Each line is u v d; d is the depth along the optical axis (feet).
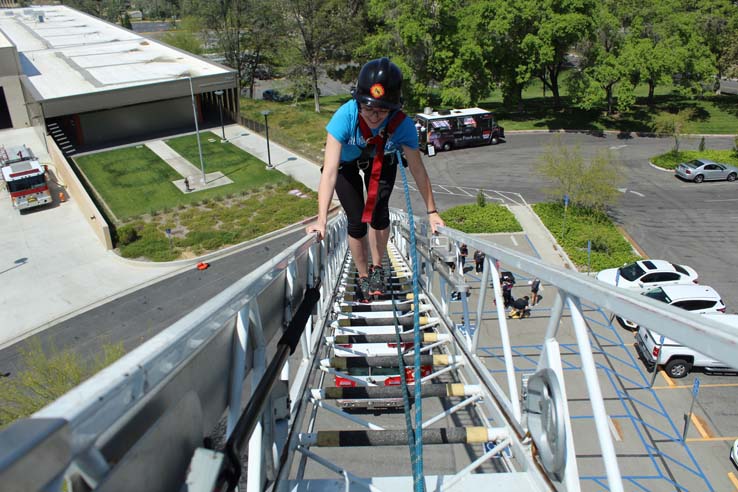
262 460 8.82
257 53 205.16
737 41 166.40
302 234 93.71
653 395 46.16
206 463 4.82
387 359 17.35
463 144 134.10
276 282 11.35
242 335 7.91
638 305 5.44
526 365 48.96
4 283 79.97
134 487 4.47
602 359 50.78
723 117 154.40
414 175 13.29
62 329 68.74
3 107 171.42
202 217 99.86
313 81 184.75
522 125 152.25
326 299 22.90
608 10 147.54
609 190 90.12
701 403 45.09
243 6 193.36
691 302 57.06
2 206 105.91
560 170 91.45
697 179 106.93
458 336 18.11
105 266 84.38
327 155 12.23
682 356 47.32
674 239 84.64
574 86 146.10
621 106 142.41
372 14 163.22
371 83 11.51
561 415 7.65
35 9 293.02
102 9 405.39
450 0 145.79
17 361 62.54
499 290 12.03
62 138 139.03
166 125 153.38
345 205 14.11
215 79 151.53
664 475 38.04
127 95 140.15
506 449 11.71
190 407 5.83
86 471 3.76
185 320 5.57
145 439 4.65
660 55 138.00
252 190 112.37
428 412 37.37
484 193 106.32
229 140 144.87
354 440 12.01
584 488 36.35
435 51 153.17
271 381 7.98
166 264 83.56
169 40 218.79
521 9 141.49
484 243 11.91
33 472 2.85
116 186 115.03
